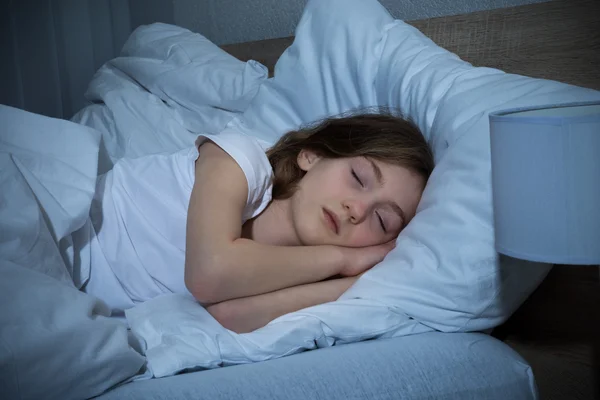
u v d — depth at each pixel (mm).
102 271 1118
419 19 1576
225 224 976
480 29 1361
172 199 1134
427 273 908
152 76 1931
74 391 729
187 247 979
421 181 1106
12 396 686
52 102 2514
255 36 2264
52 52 2488
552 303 982
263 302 974
